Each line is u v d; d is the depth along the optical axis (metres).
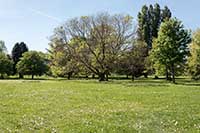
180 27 70.69
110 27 77.81
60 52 79.38
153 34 107.75
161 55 70.81
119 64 77.56
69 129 14.37
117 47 77.69
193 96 32.44
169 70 74.75
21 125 15.30
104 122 16.30
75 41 78.94
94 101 26.98
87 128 14.56
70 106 23.17
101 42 77.12
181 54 70.12
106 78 80.19
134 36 78.88
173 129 14.65
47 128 14.59
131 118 17.70
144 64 84.88
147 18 109.00
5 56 125.81
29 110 20.69
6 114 18.75
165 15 109.00
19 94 33.75
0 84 55.91
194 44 73.94
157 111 20.56
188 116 18.31
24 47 153.38
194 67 73.06
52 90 40.50
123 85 54.44
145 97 31.16
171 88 46.56
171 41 69.94
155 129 14.71
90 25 78.75
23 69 117.75
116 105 24.09
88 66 78.81
